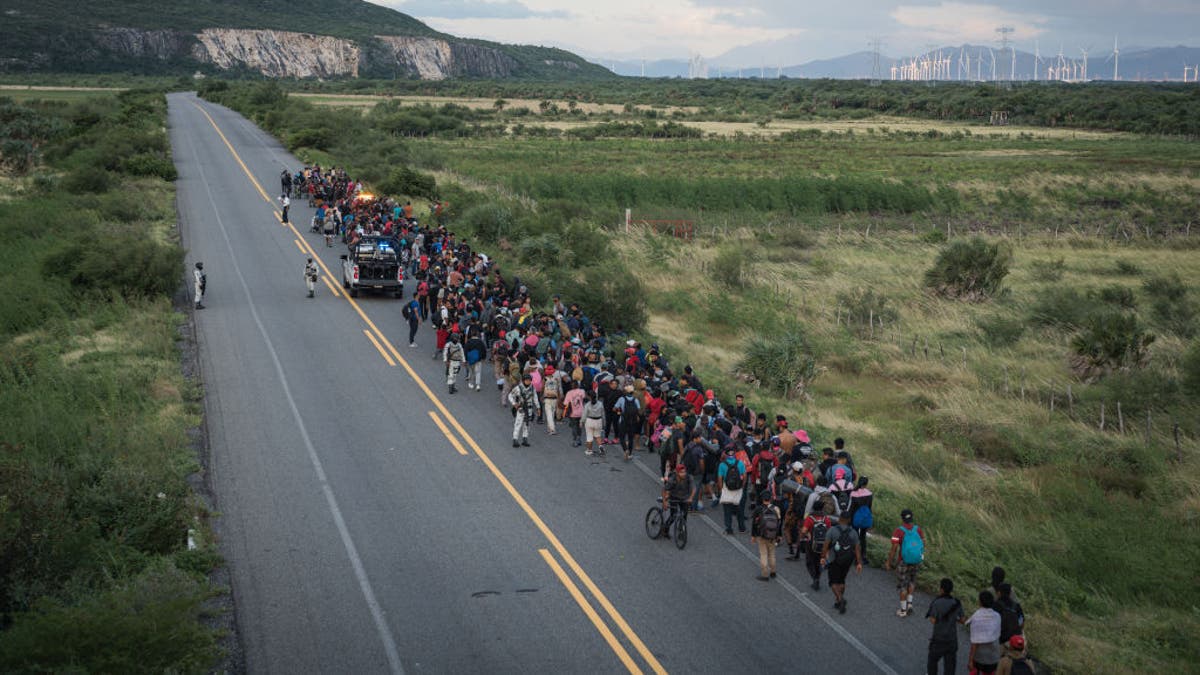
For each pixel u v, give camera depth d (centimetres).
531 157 9712
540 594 1436
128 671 1066
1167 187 8112
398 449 2073
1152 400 2700
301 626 1323
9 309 3044
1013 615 1176
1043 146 11856
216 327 3081
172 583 1267
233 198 5653
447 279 3169
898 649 1302
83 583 1330
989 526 1858
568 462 2039
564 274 3741
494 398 2486
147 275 3378
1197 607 1516
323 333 3061
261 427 2178
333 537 1619
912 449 2316
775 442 1728
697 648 1288
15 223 4425
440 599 1412
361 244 3556
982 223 6800
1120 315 3138
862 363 3203
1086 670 1250
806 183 7588
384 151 8094
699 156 10356
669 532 1680
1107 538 1747
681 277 4506
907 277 4647
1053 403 2772
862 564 1584
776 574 1528
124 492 1577
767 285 4347
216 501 1755
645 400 2112
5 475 1448
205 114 11212
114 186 5700
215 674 1177
